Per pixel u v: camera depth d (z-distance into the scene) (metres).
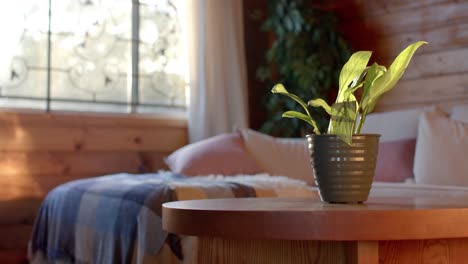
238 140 3.59
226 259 1.64
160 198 2.38
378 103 4.09
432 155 3.10
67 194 3.02
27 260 3.54
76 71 3.81
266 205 1.53
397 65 1.58
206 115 4.07
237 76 4.20
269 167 3.56
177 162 3.41
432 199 1.76
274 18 4.30
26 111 3.60
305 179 3.55
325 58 4.20
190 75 4.09
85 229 2.72
